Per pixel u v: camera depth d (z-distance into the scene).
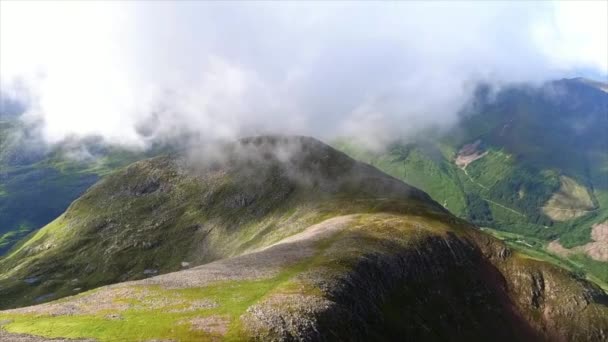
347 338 80.00
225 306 77.31
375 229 144.38
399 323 104.50
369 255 117.25
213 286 87.69
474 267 153.88
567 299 154.88
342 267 103.75
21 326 69.75
